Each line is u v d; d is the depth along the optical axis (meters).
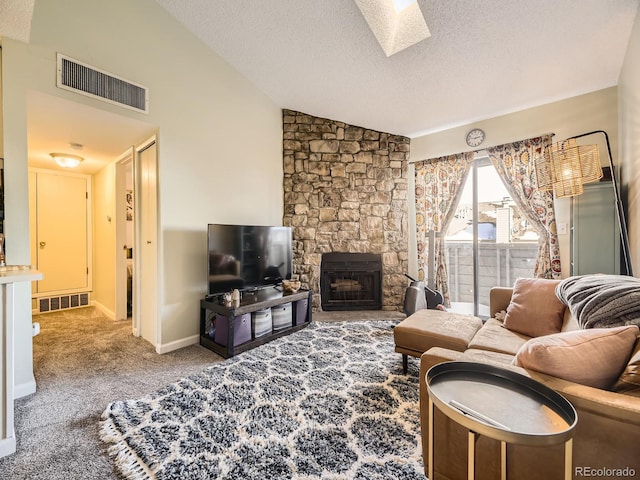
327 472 1.22
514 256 3.59
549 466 0.90
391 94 3.28
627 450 0.81
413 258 4.21
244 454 1.33
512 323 2.09
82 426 1.56
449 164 3.83
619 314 1.26
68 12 2.06
